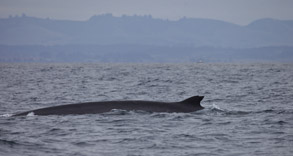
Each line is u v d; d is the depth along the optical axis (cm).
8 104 11338
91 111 8550
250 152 6038
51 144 6406
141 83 19075
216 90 15650
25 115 8481
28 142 6494
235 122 8056
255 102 11731
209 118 8350
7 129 7344
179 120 8088
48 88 16475
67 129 7338
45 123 7788
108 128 7438
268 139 6762
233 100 12281
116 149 6175
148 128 7450
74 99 12812
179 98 13250
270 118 8538
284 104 11231
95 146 6319
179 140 6681
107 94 14338
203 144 6462
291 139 6769
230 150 6147
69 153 5956
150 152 6050
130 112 8531
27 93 14388
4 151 6044
